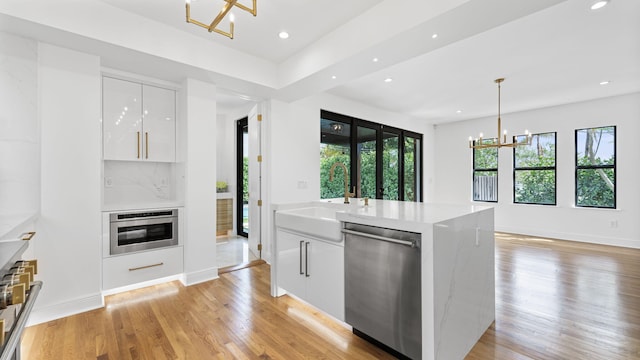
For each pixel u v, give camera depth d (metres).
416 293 1.64
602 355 1.87
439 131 7.31
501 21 2.06
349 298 2.03
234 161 5.72
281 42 3.00
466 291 1.92
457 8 1.90
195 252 3.21
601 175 5.12
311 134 4.39
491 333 2.15
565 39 2.87
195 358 1.86
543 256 4.24
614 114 4.93
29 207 2.27
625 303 2.65
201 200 3.26
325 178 4.75
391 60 2.70
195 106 3.22
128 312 2.49
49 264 2.36
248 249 4.66
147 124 3.14
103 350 1.94
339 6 2.39
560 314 2.44
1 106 2.17
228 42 3.00
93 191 2.58
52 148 2.38
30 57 2.28
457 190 6.95
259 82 3.36
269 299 2.76
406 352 1.70
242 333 2.15
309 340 2.05
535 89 4.48
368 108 5.40
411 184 6.72
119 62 2.74
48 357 1.86
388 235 1.79
